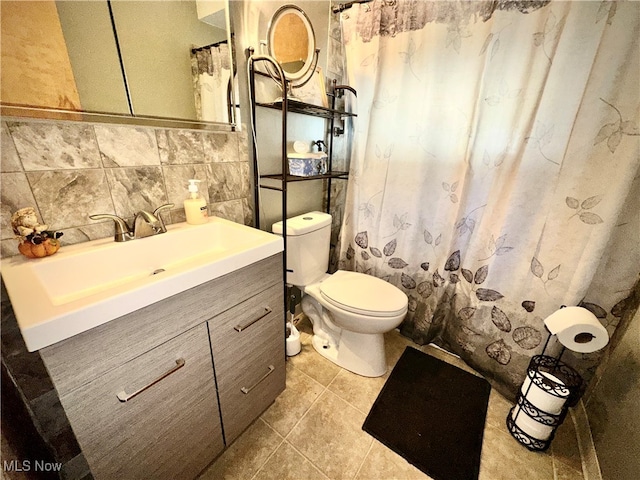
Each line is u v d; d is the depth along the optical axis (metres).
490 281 1.28
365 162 1.55
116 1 0.77
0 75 0.63
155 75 0.89
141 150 0.90
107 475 0.64
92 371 0.56
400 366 1.49
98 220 0.85
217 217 1.15
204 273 0.70
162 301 0.64
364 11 1.33
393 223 1.55
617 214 0.93
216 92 1.07
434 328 1.59
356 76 1.45
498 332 1.31
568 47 0.92
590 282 1.03
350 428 1.15
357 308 1.22
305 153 1.35
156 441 0.73
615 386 0.98
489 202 1.21
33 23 0.65
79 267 0.75
